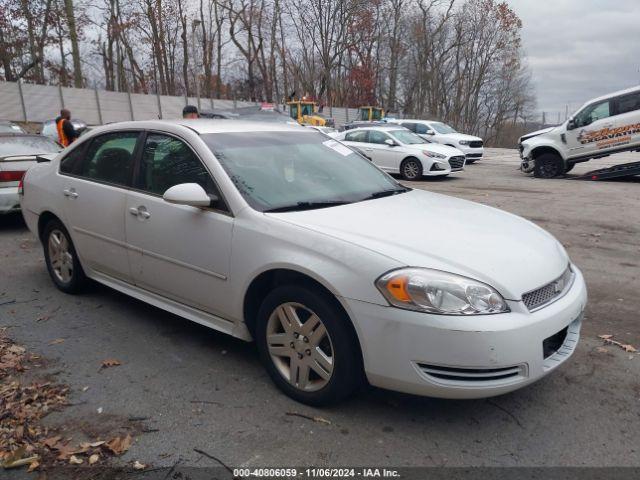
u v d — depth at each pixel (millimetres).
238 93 55938
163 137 4020
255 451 2762
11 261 6219
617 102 14383
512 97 64125
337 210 3473
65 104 36688
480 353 2635
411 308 2691
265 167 3770
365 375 2955
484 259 2918
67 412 3109
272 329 3271
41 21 36438
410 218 3398
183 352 3867
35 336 4133
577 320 3217
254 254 3227
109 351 3883
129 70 50594
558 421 3025
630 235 7711
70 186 4676
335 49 49844
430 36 53156
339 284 2848
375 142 16297
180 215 3660
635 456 2732
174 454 2738
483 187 13562
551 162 15586
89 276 4766
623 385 3416
